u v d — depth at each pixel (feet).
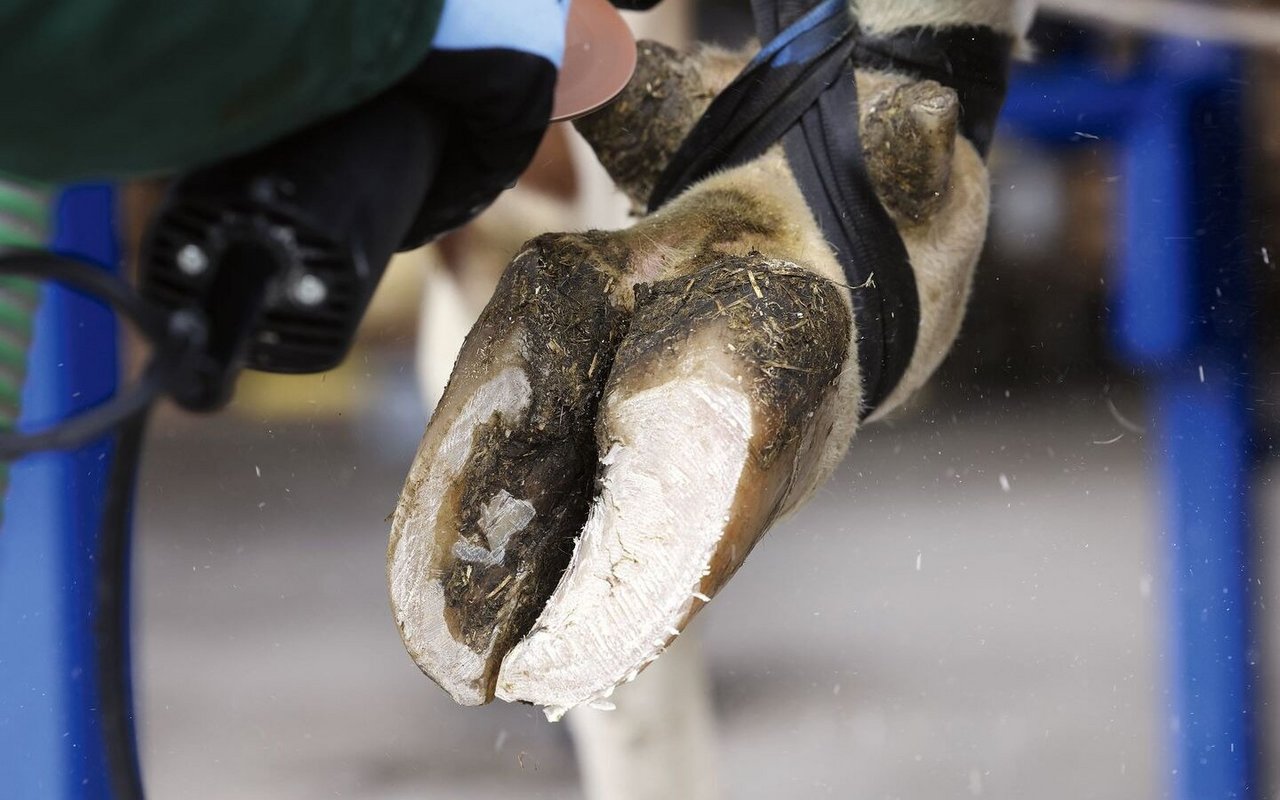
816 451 7.45
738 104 7.70
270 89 6.94
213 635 13.71
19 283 7.54
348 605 14.76
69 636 8.28
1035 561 14.92
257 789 9.98
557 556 7.36
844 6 7.73
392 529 7.36
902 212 7.70
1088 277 14.40
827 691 11.80
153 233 6.98
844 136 7.66
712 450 7.23
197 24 6.87
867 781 10.12
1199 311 10.63
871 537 16.14
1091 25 10.50
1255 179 10.62
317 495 19.48
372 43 6.98
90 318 8.26
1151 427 11.05
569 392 7.36
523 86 7.14
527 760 8.17
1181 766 10.18
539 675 7.25
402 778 10.19
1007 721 11.14
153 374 6.90
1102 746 10.70
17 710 8.29
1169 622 10.53
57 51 6.84
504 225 8.50
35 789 8.27
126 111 6.89
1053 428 18.40
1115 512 16.29
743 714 11.33
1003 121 10.91
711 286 7.31
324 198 7.01
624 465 7.25
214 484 19.81
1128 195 10.90
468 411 7.34
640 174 7.88
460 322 8.60
